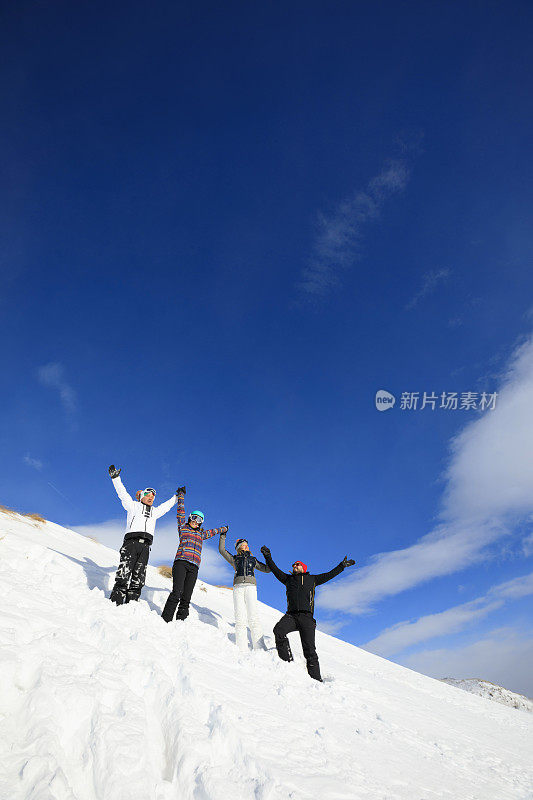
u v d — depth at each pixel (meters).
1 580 4.77
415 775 3.88
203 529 7.31
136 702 3.22
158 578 11.10
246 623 7.11
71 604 4.86
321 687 5.59
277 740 3.56
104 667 3.52
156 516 6.92
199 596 11.70
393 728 5.08
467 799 3.71
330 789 3.06
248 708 4.01
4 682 2.97
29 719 2.74
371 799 3.14
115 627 4.59
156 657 4.08
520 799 4.13
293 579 7.07
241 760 3.04
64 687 3.00
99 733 2.74
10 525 9.75
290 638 10.23
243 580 7.32
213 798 2.54
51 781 2.32
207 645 5.70
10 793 2.22
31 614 4.05
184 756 2.85
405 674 10.68
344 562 7.07
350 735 4.37
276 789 2.79
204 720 3.40
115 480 6.96
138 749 2.70
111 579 7.70
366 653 12.17
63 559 7.45
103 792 2.41
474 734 6.53
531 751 6.64
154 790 2.57
